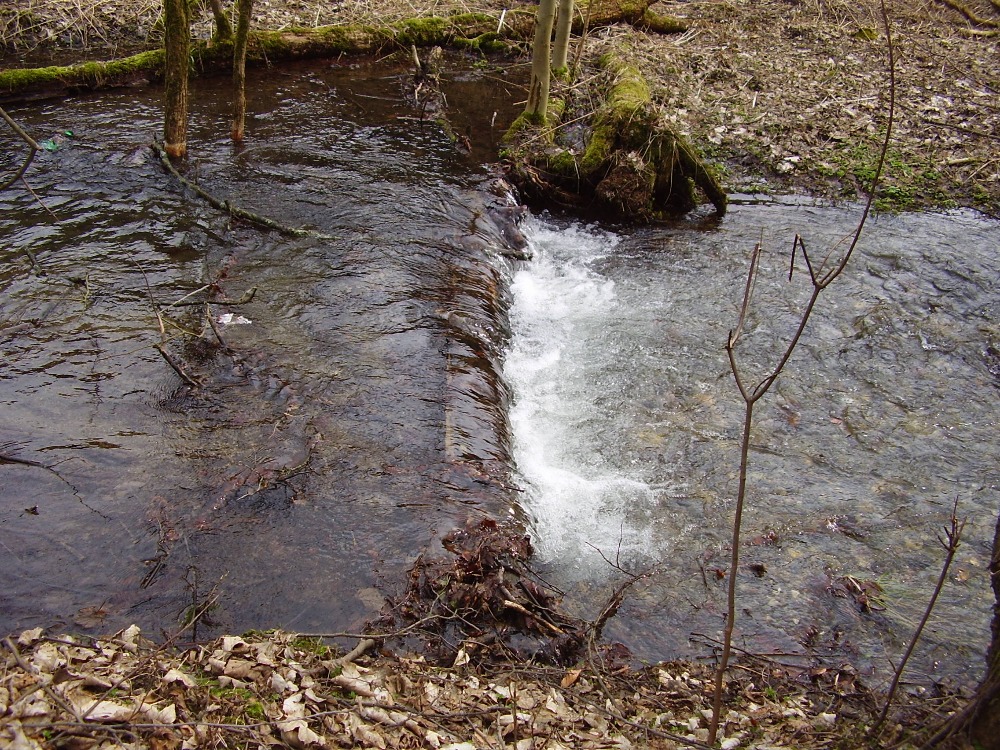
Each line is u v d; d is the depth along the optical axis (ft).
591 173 30.86
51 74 33.68
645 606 15.57
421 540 15.17
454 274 24.41
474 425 18.52
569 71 40.45
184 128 28.96
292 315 21.47
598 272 28.04
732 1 53.98
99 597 13.46
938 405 22.36
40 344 19.38
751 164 34.94
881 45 47.96
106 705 10.76
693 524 18.02
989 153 36.06
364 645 12.82
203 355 19.52
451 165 31.60
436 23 44.39
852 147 36.14
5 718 10.25
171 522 15.06
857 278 27.91
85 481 15.72
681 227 31.07
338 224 26.37
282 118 34.19
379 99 37.45
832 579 16.76
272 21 43.04
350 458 16.96
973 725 11.36
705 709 13.11
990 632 15.65
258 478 16.19
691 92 40.19
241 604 13.60
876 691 13.98
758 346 24.31
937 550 17.74
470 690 12.44
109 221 25.13
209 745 10.49
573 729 12.02
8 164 27.99
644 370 23.12
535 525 17.08
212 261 23.59
